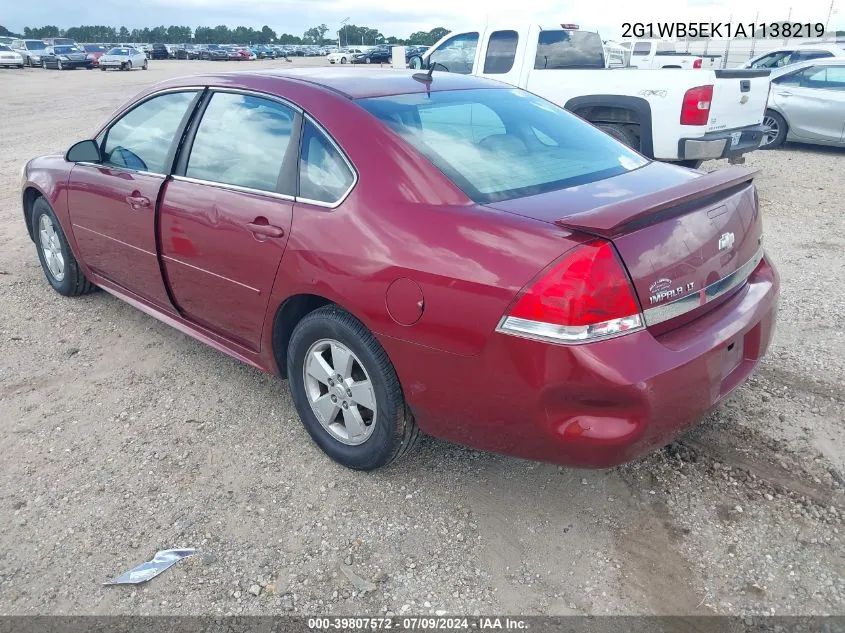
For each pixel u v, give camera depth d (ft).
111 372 13.82
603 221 7.51
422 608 8.17
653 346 7.84
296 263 9.85
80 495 10.19
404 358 8.87
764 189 28.48
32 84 92.73
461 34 31.04
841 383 12.56
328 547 9.12
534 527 9.39
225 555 9.02
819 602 8.06
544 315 7.61
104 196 13.87
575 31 29.81
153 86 13.76
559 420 7.88
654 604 8.13
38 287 18.31
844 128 36.01
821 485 9.98
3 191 29.91
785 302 16.25
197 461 10.96
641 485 10.12
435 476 10.46
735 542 9.01
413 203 8.99
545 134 11.27
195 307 12.46
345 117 10.03
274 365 11.34
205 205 11.43
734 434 11.18
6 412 12.39
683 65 48.44
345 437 10.44
